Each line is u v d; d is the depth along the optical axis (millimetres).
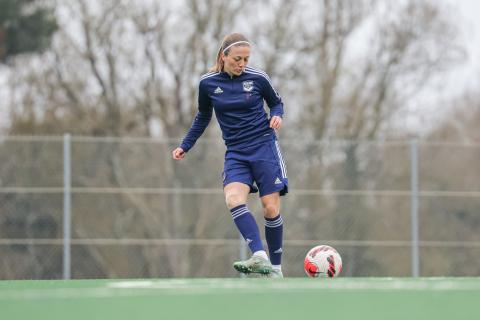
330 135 72062
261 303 13805
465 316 12414
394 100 75000
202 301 14047
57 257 45500
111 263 45938
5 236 45531
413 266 45781
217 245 46625
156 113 73000
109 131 72312
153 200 47062
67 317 12391
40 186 45906
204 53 72500
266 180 23562
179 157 25188
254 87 23500
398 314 12617
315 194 47062
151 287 16969
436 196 47500
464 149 47844
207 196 47125
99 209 46406
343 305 13578
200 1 72312
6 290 16875
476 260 46625
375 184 47219
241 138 23547
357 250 46719
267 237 24375
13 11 67625
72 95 72062
